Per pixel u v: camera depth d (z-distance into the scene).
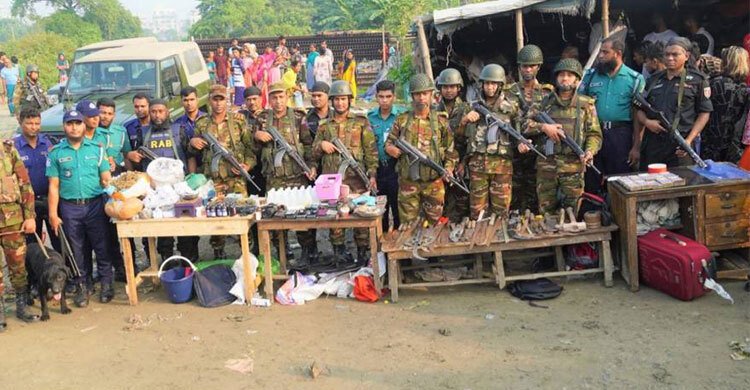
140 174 6.37
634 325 5.22
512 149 6.38
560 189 6.33
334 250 6.57
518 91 6.44
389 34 29.25
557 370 4.64
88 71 10.94
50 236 6.88
